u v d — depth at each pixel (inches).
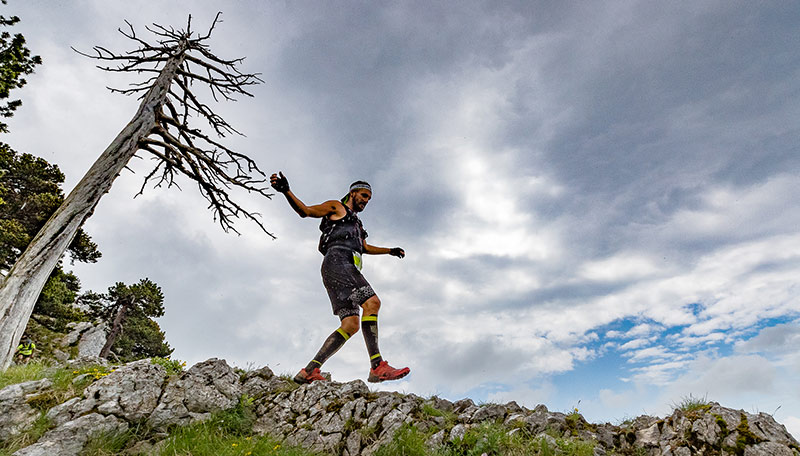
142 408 193.0
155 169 413.4
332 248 168.2
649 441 169.3
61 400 190.5
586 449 162.2
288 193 157.8
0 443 167.5
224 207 402.9
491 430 174.6
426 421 195.0
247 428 207.9
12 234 693.9
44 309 829.2
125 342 1112.2
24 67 461.1
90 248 840.9
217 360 228.7
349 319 158.7
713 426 154.3
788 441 142.8
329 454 186.7
